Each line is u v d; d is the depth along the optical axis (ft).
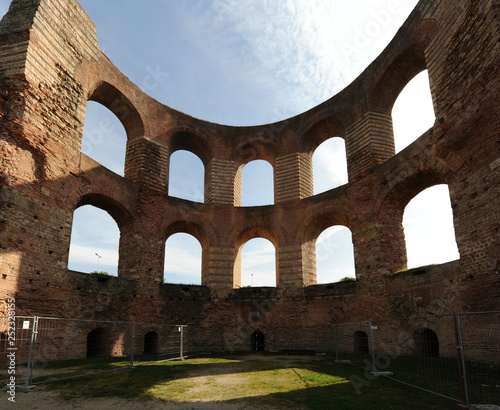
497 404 28.60
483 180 54.85
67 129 68.39
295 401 30.53
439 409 27.99
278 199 101.76
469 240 56.65
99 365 54.13
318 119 101.81
